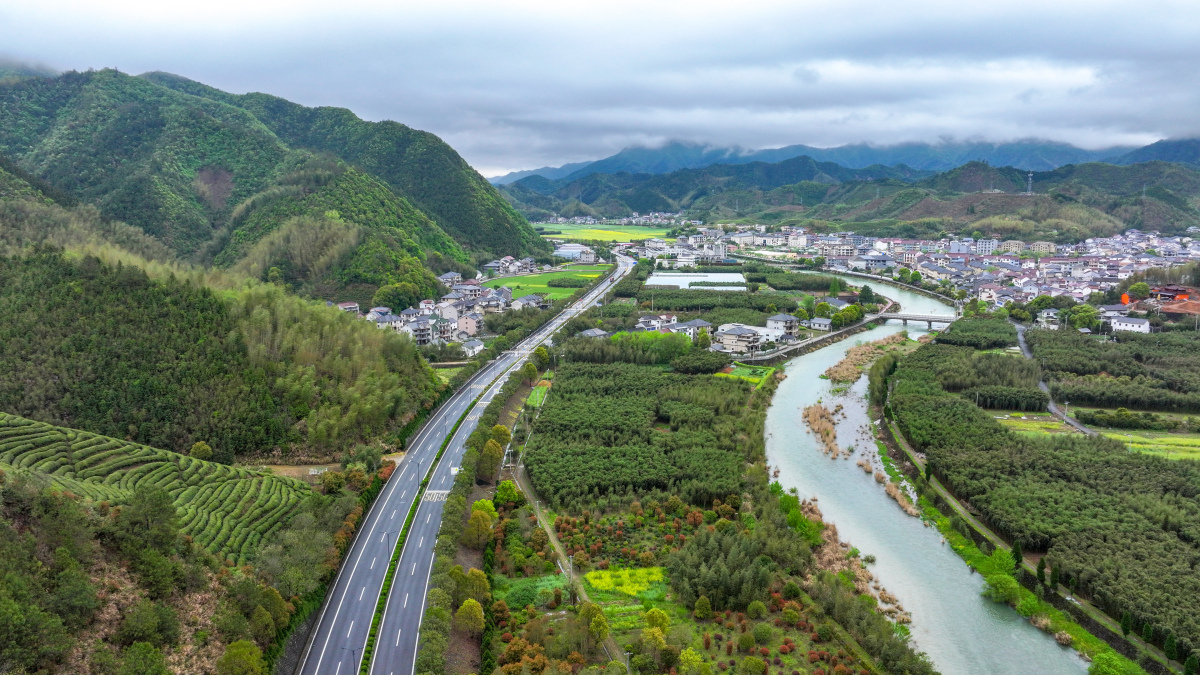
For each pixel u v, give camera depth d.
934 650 128.25
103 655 97.12
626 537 161.62
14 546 103.50
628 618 132.12
